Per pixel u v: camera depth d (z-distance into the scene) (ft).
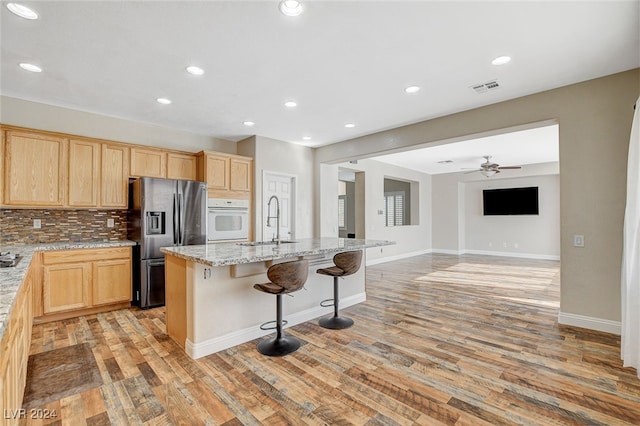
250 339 9.80
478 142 18.99
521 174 27.37
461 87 10.83
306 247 10.73
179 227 13.74
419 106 12.60
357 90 11.07
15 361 5.15
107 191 13.04
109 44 8.09
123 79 10.16
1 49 8.30
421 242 31.99
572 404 6.45
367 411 6.26
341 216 36.50
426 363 8.25
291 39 7.94
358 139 17.34
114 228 14.11
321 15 6.98
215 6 6.65
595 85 10.14
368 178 24.90
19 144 11.17
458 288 16.81
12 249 10.30
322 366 8.11
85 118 13.10
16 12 6.75
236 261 7.86
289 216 18.74
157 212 13.15
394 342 9.62
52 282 11.09
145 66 9.30
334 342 9.63
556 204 27.43
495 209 30.14
